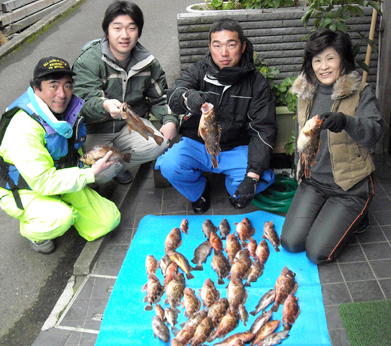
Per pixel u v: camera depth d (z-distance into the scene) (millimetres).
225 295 1676
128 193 2344
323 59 1620
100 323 1624
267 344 1459
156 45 4168
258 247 1881
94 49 2047
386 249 1865
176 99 1904
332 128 1512
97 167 1830
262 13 2398
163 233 2064
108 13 1910
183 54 2516
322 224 1806
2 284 1900
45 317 1745
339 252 1820
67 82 1703
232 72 1898
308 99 1770
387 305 1589
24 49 4621
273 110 2035
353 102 1657
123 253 1979
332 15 2133
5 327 1705
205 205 2223
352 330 1499
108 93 2127
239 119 2055
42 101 1718
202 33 2439
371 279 1721
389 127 2398
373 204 2150
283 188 2350
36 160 1722
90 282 1826
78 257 1910
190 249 1956
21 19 5184
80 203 1929
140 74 2133
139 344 1508
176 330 1538
